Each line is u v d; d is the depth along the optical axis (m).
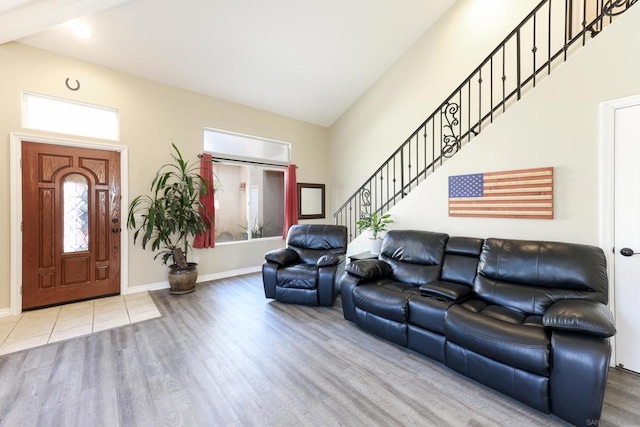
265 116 5.18
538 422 1.58
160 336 2.61
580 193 2.26
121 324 2.86
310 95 5.06
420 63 4.52
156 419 1.61
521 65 3.62
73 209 3.41
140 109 3.82
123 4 2.87
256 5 3.23
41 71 3.15
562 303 1.77
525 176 2.55
